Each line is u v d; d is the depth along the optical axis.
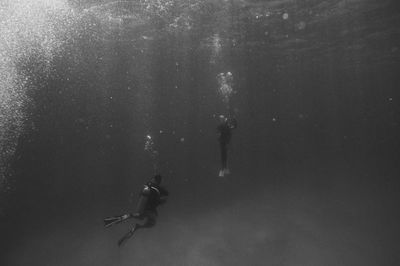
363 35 23.98
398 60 33.28
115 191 34.41
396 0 17.38
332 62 33.62
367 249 15.14
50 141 55.47
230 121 8.98
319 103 72.06
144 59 32.22
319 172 41.53
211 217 20.56
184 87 50.31
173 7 17.67
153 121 84.12
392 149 88.62
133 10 18.05
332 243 15.91
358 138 117.69
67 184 41.41
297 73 39.84
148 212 6.37
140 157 79.62
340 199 24.42
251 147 78.25
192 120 86.88
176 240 17.00
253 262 14.34
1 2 15.54
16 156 47.38
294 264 14.02
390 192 26.70
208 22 20.55
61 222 21.58
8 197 31.70
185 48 28.06
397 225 18.06
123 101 59.06
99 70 35.91
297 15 19.20
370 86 49.91
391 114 86.50
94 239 17.73
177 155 80.69
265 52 29.48
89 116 61.44
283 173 40.88
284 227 18.25
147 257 15.27
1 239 18.47
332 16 19.56
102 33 22.95
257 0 16.64
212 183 34.47
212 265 14.27
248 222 19.33
